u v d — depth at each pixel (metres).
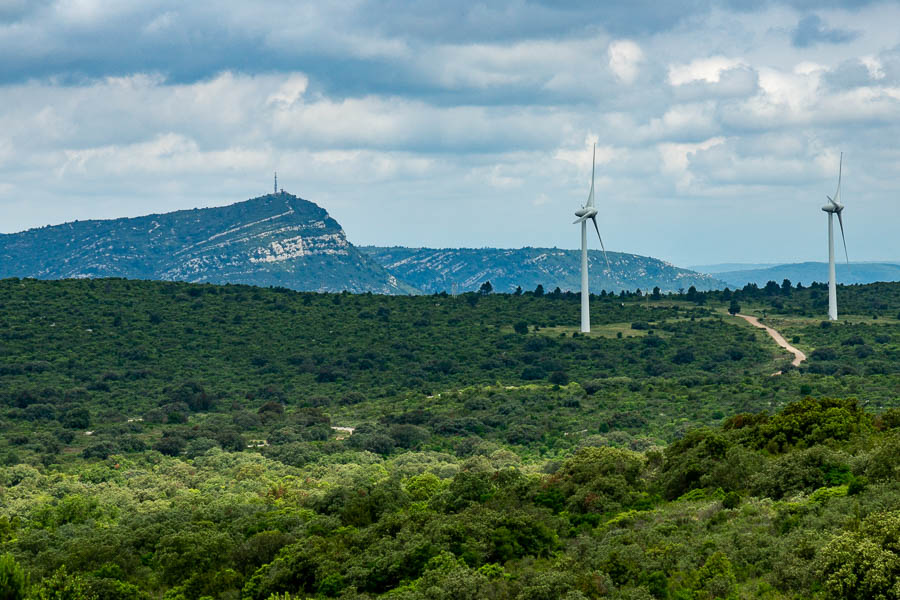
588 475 152.75
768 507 125.56
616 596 103.81
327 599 122.94
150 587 135.88
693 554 111.25
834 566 97.38
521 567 121.25
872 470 124.69
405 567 124.12
